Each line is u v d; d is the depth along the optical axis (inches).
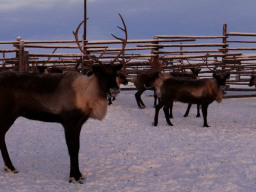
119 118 416.2
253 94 732.0
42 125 355.9
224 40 754.8
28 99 195.0
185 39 718.5
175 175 204.5
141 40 682.2
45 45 605.3
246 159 238.5
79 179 191.5
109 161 234.8
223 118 443.5
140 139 309.6
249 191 175.6
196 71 589.6
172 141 301.4
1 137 201.0
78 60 615.8
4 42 593.0
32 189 176.1
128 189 179.5
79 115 193.2
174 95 382.6
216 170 213.3
